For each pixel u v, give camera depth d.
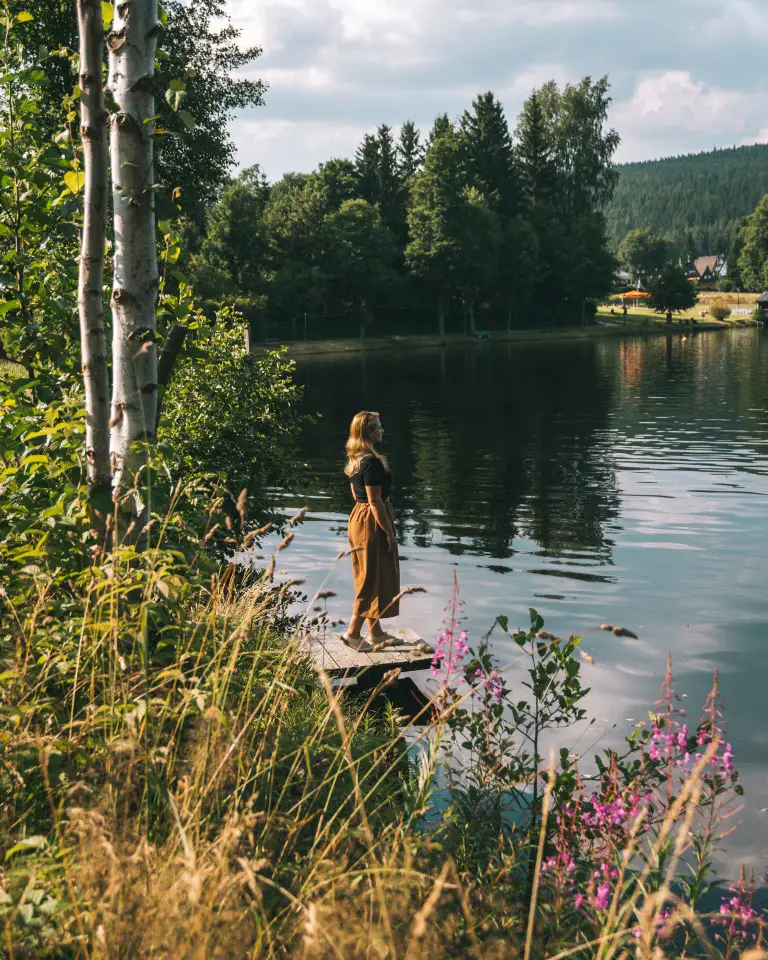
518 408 29.77
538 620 4.11
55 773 2.60
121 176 4.11
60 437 4.09
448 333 87.50
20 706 2.62
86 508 3.74
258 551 11.26
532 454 20.05
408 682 6.41
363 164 96.50
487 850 3.25
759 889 3.92
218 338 10.06
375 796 3.58
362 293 80.88
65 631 3.08
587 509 14.23
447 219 80.00
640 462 18.69
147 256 4.16
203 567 4.18
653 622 8.59
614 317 114.50
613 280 96.06
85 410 4.02
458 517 13.80
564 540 12.23
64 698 3.07
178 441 9.08
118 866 2.00
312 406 31.09
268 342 72.31
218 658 3.11
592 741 5.59
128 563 3.34
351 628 6.88
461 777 4.22
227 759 2.74
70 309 5.26
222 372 9.92
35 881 2.10
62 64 18.80
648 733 3.58
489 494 15.62
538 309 97.12
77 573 3.49
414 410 29.67
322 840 2.85
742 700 6.54
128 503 3.80
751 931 3.00
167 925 1.87
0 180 5.18
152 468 3.84
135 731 2.67
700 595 9.55
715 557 11.19
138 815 2.50
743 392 33.41
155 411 4.21
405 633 7.39
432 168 80.00
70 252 5.64
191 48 28.42
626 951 2.38
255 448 9.96
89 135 3.78
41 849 2.30
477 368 50.62
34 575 3.32
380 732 4.96
